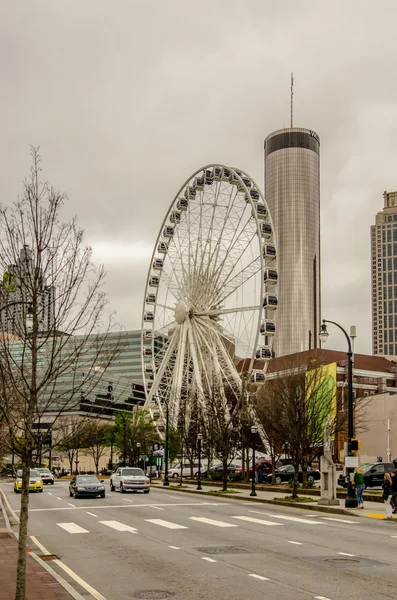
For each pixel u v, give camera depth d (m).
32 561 16.61
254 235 62.09
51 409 25.77
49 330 14.76
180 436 69.12
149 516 29.47
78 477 44.66
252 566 16.23
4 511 30.77
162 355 77.12
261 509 33.28
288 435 43.00
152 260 77.94
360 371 111.50
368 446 80.38
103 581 14.66
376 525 25.38
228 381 61.69
